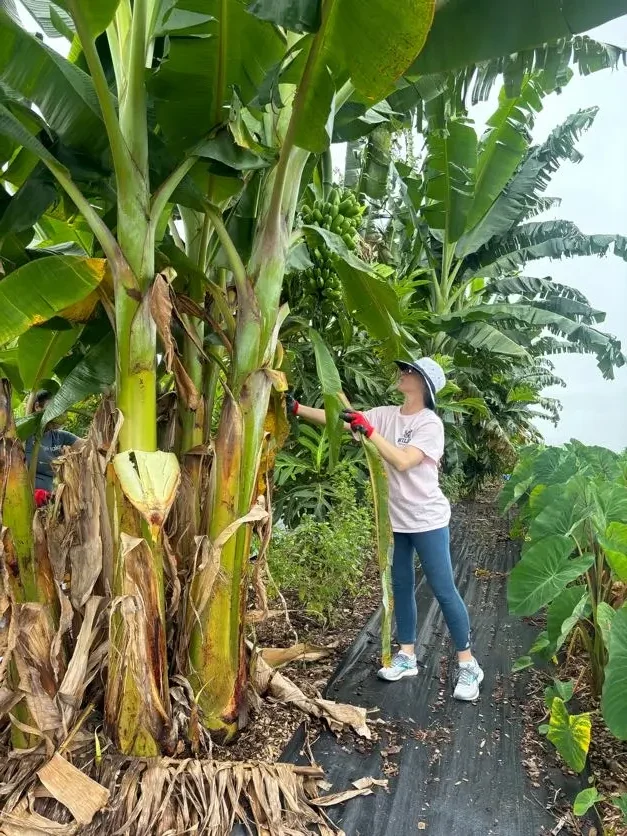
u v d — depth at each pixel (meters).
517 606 2.87
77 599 2.16
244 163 2.03
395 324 2.79
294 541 3.45
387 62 1.59
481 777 2.31
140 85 1.88
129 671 2.02
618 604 3.35
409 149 6.57
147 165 1.94
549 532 3.17
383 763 2.35
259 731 2.41
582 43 2.38
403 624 2.98
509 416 8.73
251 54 1.92
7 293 1.85
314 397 4.12
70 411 3.39
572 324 6.52
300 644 3.04
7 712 2.01
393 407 2.97
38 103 1.93
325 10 1.54
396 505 2.81
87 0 1.56
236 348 2.16
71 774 1.92
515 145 5.91
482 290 7.62
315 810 2.08
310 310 3.70
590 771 2.43
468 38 1.91
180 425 2.52
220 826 1.90
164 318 1.90
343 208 3.33
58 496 2.28
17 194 2.10
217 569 2.12
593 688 2.99
